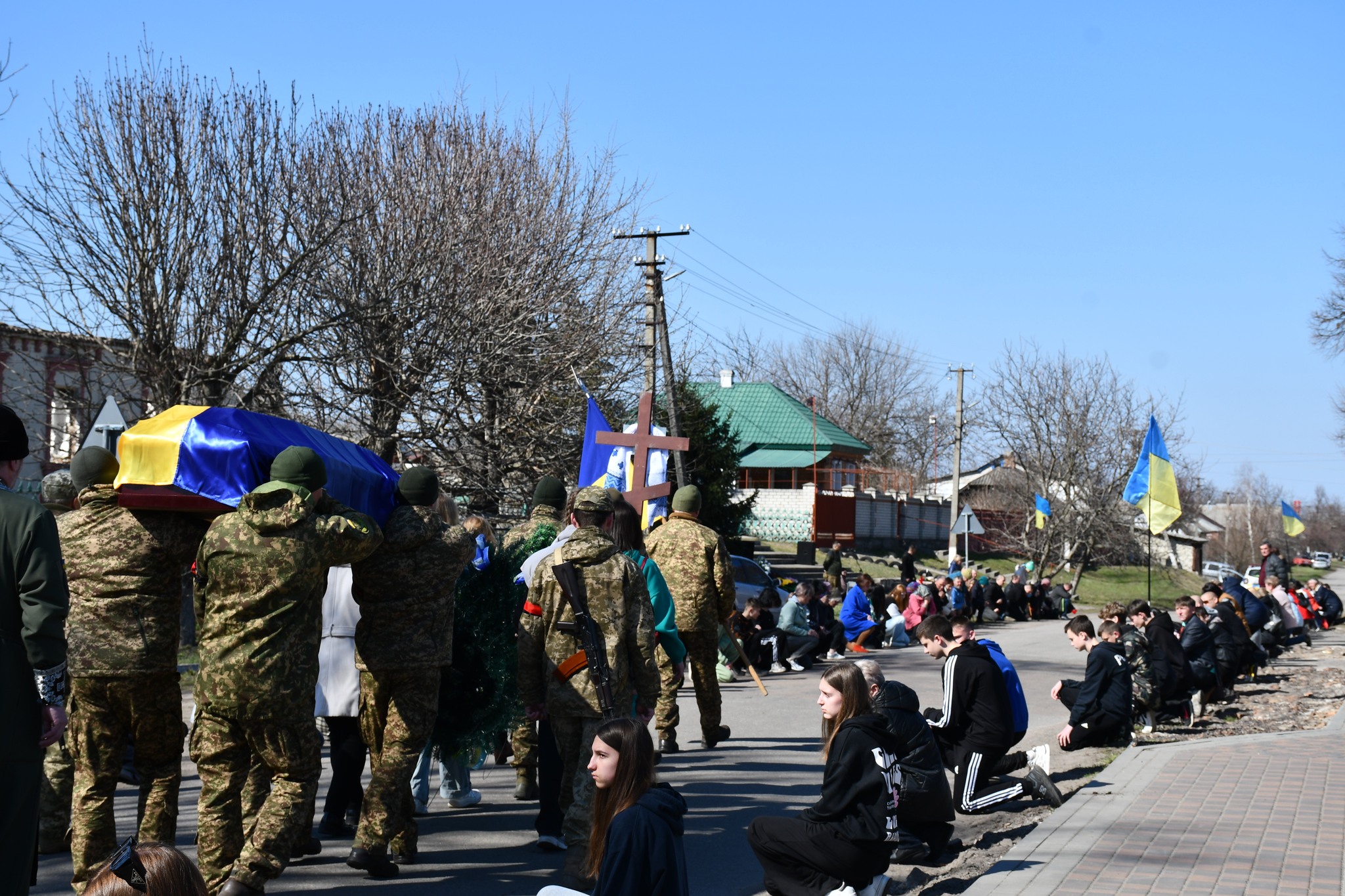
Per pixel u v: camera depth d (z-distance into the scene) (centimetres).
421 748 596
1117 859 634
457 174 2238
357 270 2022
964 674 763
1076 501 4178
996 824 773
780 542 4403
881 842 530
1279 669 1828
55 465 2248
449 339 2045
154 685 522
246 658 486
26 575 401
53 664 402
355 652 655
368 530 525
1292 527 6400
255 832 493
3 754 395
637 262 2620
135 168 1762
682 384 3219
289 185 1950
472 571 676
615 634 594
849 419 7644
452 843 668
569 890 402
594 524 606
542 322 2280
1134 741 1020
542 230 2369
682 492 969
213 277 1831
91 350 1897
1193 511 5241
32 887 554
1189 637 1288
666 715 959
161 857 261
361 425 2000
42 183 1764
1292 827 708
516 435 2189
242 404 1934
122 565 516
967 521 2816
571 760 607
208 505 524
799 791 834
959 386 4338
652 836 367
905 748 612
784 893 543
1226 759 945
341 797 668
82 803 517
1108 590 4534
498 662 666
